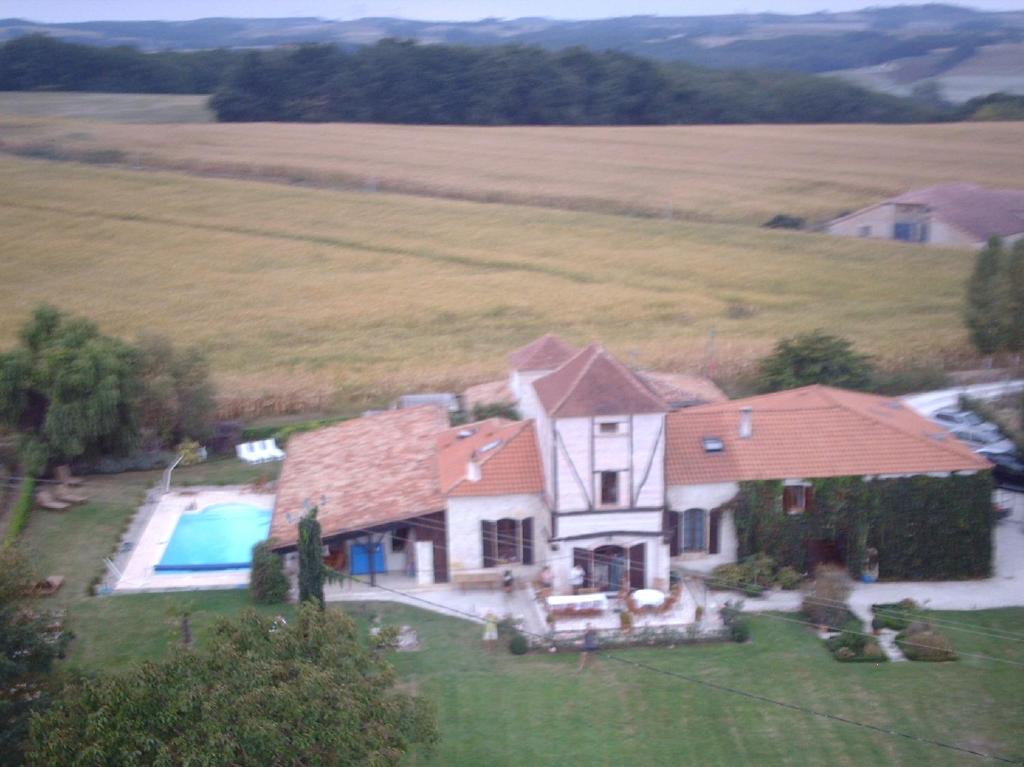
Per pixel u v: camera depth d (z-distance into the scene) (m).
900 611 38.94
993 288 65.94
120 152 136.75
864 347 70.50
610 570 41.41
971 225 97.69
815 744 31.36
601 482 40.28
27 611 29.94
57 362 53.84
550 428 39.59
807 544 42.06
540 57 161.88
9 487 53.12
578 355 42.56
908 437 42.56
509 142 146.00
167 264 95.81
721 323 78.75
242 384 67.12
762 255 97.12
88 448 55.69
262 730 22.31
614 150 140.88
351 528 41.88
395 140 146.62
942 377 64.31
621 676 35.31
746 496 41.44
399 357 72.69
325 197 119.81
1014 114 165.12
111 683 23.20
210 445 59.00
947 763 30.33
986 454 50.84
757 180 124.44
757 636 37.72
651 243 101.94
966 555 41.53
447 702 33.97
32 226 106.31
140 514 50.19
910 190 117.38
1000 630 37.72
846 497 41.12
